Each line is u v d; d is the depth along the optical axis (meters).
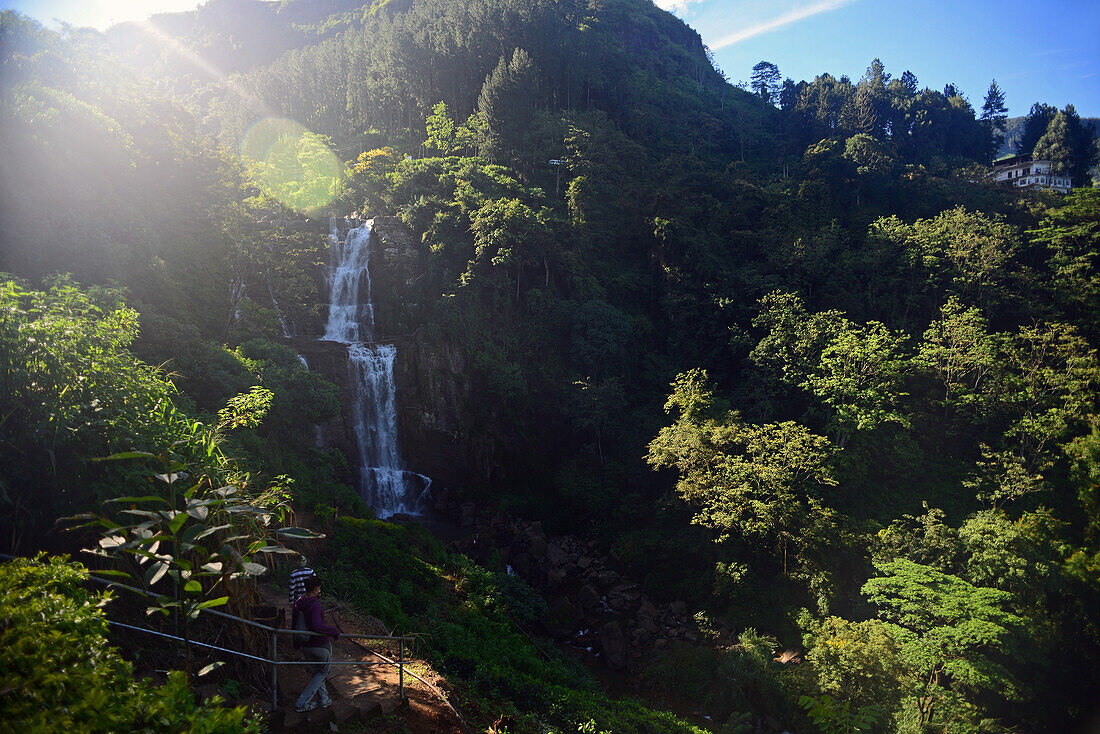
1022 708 32.56
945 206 82.38
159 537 6.84
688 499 41.06
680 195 74.50
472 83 95.56
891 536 37.44
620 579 43.38
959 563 35.91
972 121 129.00
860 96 117.88
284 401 32.66
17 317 9.52
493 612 28.20
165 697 5.28
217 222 41.09
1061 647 35.34
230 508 7.56
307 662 9.28
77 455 9.54
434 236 57.47
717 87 147.75
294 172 75.75
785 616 36.16
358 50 101.81
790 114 123.25
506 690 18.31
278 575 17.53
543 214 62.03
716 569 38.78
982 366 49.66
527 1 105.12
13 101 28.94
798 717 29.20
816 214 78.31
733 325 58.56
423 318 56.34
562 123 85.94
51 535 9.52
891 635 30.52
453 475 55.53
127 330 13.51
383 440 52.22
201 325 38.00
